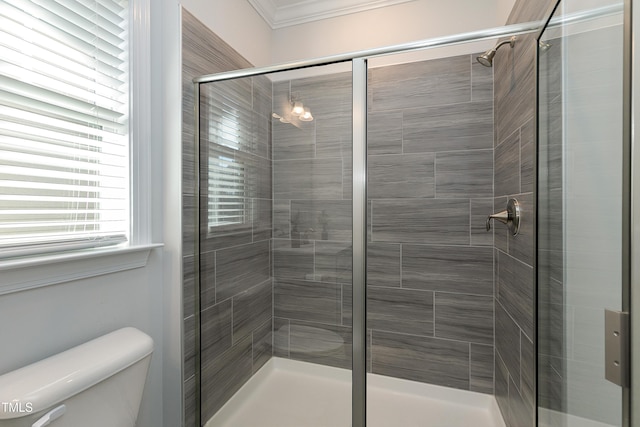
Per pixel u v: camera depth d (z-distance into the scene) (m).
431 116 1.74
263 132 1.43
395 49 1.24
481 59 1.41
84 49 0.98
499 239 1.58
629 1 0.45
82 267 0.94
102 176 1.03
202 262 1.36
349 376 1.34
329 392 1.36
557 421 0.79
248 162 1.45
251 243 1.48
